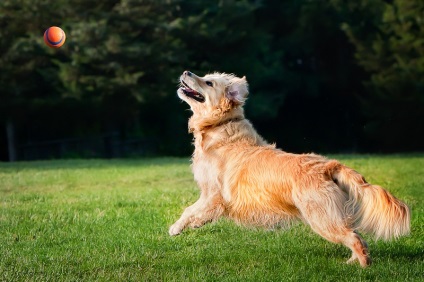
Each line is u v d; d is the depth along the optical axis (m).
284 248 7.06
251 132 7.00
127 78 29.72
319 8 36.16
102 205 10.07
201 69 33.97
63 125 32.81
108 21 30.25
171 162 21.19
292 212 6.31
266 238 7.56
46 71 29.45
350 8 34.94
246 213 6.58
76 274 6.16
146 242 7.39
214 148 6.87
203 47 33.75
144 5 30.28
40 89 30.89
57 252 7.03
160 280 5.91
